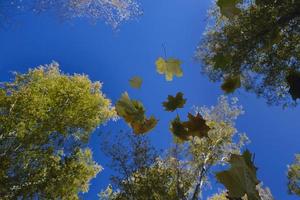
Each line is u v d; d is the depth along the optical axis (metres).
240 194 0.50
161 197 10.63
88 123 13.05
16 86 13.16
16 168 11.60
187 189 11.20
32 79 13.34
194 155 11.80
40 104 12.01
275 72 9.13
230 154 0.53
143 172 11.14
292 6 7.29
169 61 0.73
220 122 12.16
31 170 11.59
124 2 9.80
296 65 8.79
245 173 0.51
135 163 11.27
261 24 7.81
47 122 12.15
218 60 0.85
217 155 11.69
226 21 9.16
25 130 11.59
